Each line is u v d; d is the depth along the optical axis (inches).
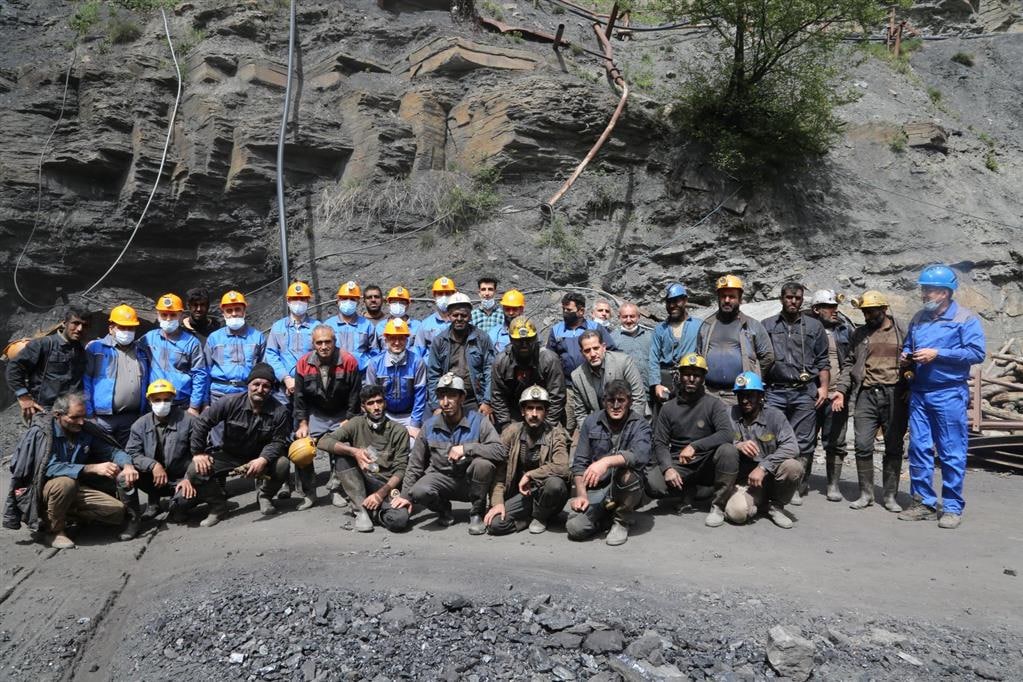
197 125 573.0
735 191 574.2
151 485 288.2
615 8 617.3
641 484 257.0
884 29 845.2
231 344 321.1
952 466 282.2
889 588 225.0
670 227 570.9
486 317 337.7
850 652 194.4
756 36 587.5
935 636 201.3
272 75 594.9
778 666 184.9
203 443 283.6
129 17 614.5
